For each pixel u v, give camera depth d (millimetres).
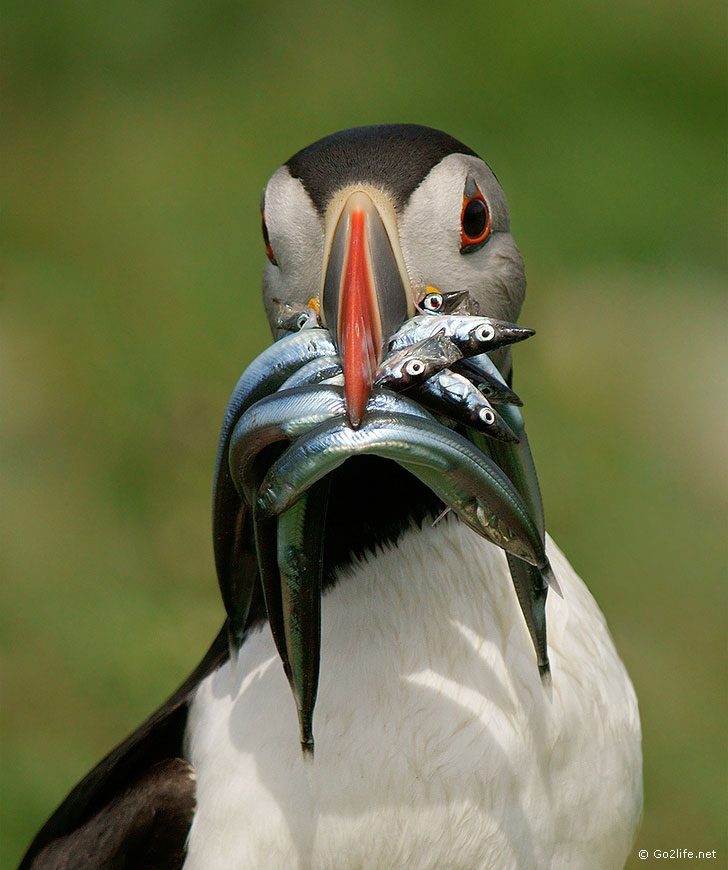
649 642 11062
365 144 5582
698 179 16062
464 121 16938
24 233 15617
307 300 5598
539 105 17172
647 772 9961
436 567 5500
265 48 18500
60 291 14641
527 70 17703
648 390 13211
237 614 5211
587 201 15633
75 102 17828
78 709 10461
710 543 11883
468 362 4871
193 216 15773
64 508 12211
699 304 14172
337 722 5293
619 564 11688
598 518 12070
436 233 5512
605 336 13758
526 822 5395
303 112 17281
